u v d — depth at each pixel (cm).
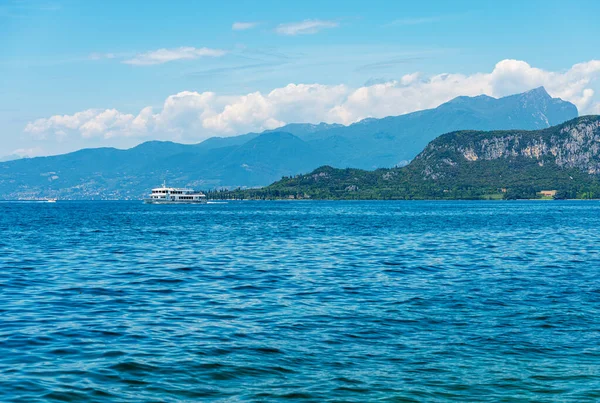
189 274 6147
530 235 12344
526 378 2797
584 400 2547
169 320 3884
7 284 5422
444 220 19650
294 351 3178
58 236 12025
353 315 4081
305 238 11525
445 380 2766
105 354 3061
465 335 3547
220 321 3862
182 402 2472
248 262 7300
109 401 2466
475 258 7825
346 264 7119
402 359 3064
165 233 13038
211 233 13062
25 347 3172
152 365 2903
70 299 4653
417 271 6462
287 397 2541
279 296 4825
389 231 13750
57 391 2541
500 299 4712
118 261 7375
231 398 2522
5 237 11694
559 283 5581
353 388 2653
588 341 3428
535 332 3625
